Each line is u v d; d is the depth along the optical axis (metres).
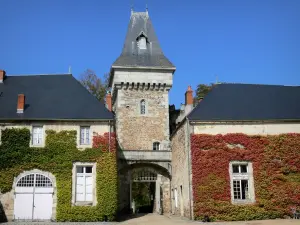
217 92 27.31
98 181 23.88
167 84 34.41
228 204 23.02
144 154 30.09
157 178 31.39
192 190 23.28
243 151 23.95
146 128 33.22
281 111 25.70
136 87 34.16
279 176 23.70
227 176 23.52
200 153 23.75
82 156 24.14
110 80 38.25
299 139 24.39
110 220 23.45
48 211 23.22
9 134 23.97
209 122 24.36
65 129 24.53
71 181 23.67
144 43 37.16
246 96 27.23
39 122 24.42
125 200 29.97
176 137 28.84
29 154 23.80
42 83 28.47
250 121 24.48
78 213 23.25
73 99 26.81
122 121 33.16
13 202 23.17
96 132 24.77
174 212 29.45
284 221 21.22
